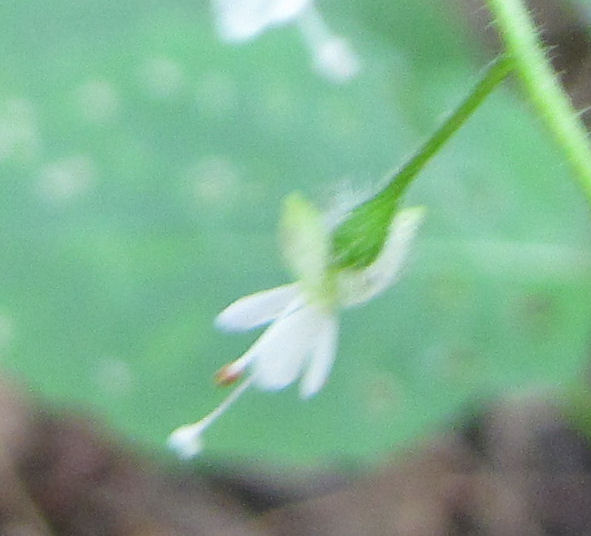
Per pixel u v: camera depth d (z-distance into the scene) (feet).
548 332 0.18
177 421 0.17
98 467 0.24
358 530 0.23
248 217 0.19
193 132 0.19
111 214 0.18
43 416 0.25
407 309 0.18
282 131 0.19
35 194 0.18
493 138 0.20
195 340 0.18
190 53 0.19
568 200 0.19
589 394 0.19
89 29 0.20
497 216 0.19
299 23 0.15
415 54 0.20
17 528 0.23
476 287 0.18
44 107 0.19
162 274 0.18
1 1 0.20
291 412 0.17
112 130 0.19
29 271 0.18
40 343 0.18
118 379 0.17
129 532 0.23
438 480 0.24
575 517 0.23
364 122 0.19
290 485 0.24
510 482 0.24
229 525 0.23
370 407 0.17
